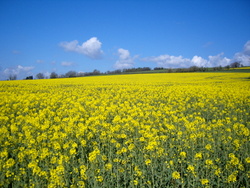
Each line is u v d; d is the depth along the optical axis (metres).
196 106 17.17
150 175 6.71
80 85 37.69
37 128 10.73
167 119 12.54
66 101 20.33
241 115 13.63
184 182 6.37
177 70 83.12
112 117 13.88
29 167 6.70
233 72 67.94
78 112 14.77
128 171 6.90
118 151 7.58
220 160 7.63
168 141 9.20
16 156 7.86
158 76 61.00
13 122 12.34
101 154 8.02
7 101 19.05
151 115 13.89
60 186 5.89
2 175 6.23
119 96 23.44
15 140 9.05
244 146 8.41
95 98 22.75
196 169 6.71
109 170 6.64
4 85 37.03
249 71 69.94
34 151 7.32
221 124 10.78
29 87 33.75
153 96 23.12
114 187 6.30
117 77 60.75
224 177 6.46
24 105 17.67
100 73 94.75
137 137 9.71
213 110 16.06
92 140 9.55
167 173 6.95
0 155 7.17
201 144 8.77
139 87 31.59
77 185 6.06
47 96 22.80
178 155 8.08
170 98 20.92
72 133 9.72
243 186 6.07
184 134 9.63
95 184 5.99
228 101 19.06
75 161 7.49
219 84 34.31
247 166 6.75
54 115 14.62
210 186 6.26
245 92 22.95
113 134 9.70
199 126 11.05
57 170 6.08
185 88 28.42
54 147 7.93
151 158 7.08
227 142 8.73
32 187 5.81
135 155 7.70
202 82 39.88
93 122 11.80
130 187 6.23
